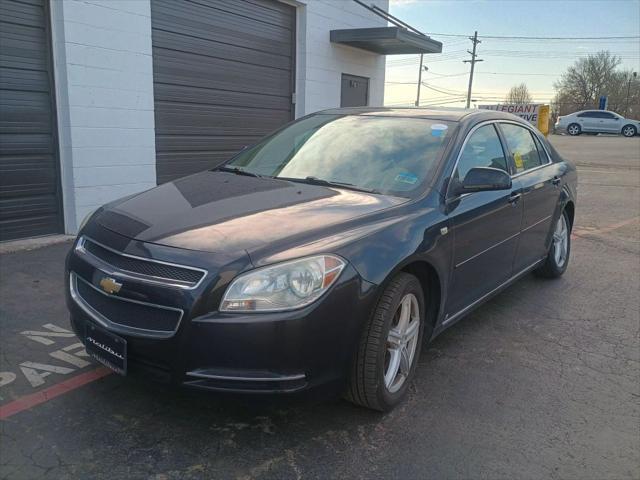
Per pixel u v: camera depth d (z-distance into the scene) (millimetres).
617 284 5848
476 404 3373
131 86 7312
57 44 6492
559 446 2982
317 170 3945
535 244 5082
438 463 2799
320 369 2738
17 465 2666
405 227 3191
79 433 2938
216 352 2617
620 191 13109
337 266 2764
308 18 10250
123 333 2762
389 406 3186
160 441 2893
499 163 4480
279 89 10164
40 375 3523
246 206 3238
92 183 7027
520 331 4531
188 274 2680
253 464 2736
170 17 7852
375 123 4309
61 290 5023
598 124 38875
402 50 12039
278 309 2619
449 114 4355
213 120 8844
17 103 6289
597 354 4141
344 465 2756
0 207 6336
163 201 3393
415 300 3314
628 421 3250
